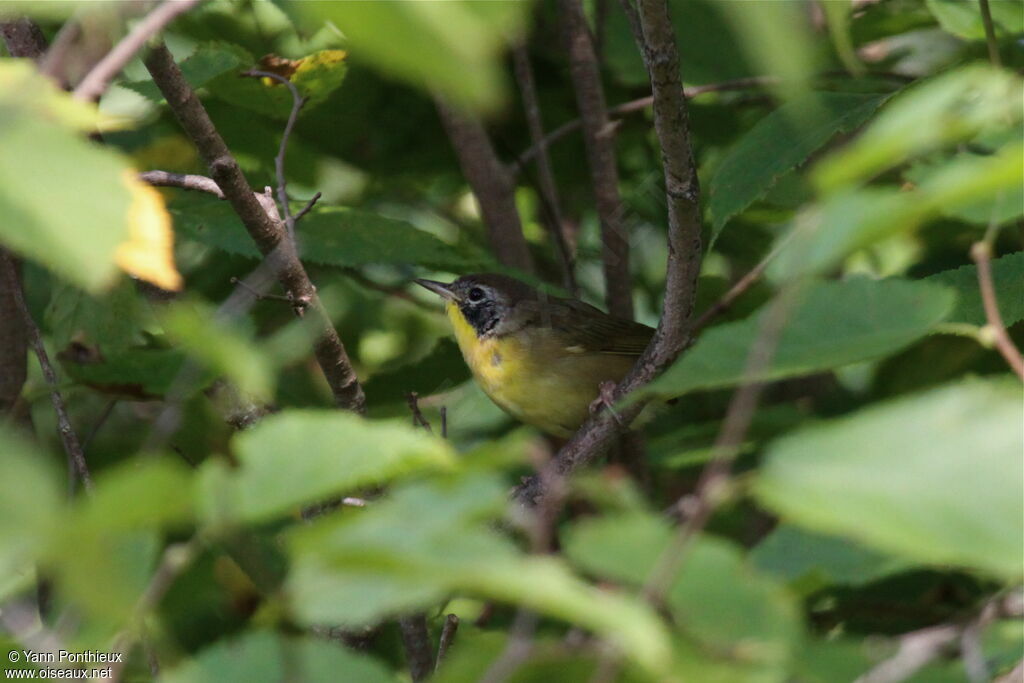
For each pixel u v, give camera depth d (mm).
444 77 2270
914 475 2844
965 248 10398
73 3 2912
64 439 6945
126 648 4035
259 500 3129
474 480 3074
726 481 3092
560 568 2779
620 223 11391
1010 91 3893
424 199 13570
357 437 3260
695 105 12219
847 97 8266
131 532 3609
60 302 8945
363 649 7477
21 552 2488
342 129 12352
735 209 7902
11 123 2799
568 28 11297
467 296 11758
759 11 2213
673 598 3344
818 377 12055
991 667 3965
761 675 3232
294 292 7871
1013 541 2721
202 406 9461
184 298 7871
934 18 10273
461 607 8492
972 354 9883
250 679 3873
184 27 11172
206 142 7328
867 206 3115
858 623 7285
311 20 2516
